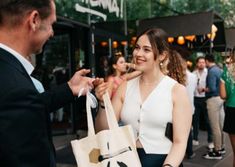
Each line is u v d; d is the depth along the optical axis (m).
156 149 2.11
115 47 8.38
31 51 1.30
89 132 1.84
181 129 2.10
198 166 5.92
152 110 2.13
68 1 6.66
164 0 10.69
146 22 8.28
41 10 1.25
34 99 1.08
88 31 7.69
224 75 4.75
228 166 5.94
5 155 1.03
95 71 7.88
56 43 8.33
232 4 14.09
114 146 1.85
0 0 1.20
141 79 2.26
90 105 1.89
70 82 1.81
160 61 2.26
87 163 1.81
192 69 9.64
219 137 6.37
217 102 6.34
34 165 1.06
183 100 2.15
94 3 7.54
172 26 7.97
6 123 1.03
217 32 9.87
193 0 11.63
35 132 1.07
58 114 8.41
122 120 2.24
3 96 1.05
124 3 8.80
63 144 7.17
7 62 1.14
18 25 1.23
